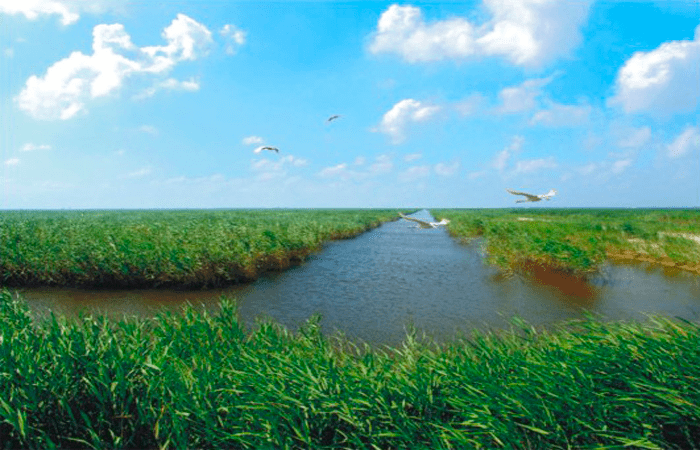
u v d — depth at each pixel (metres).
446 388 4.02
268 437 3.44
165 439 3.77
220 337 5.62
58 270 12.94
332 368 4.15
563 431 3.42
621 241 21.16
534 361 4.21
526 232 17.73
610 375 3.95
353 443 3.58
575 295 12.10
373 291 12.66
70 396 3.87
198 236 15.45
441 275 15.79
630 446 3.34
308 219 37.00
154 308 10.32
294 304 10.91
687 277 15.20
